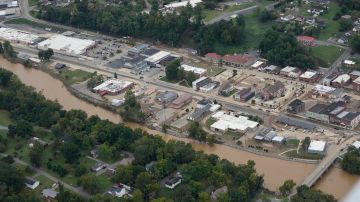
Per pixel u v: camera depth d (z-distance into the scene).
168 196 163.00
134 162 178.62
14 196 159.00
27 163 184.00
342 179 177.50
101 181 172.62
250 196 162.88
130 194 164.25
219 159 183.50
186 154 179.62
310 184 171.12
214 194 161.00
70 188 169.25
